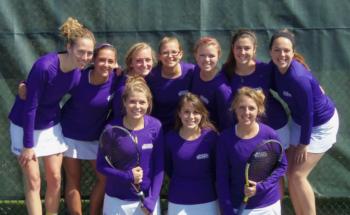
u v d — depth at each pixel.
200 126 4.20
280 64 4.12
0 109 4.95
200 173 4.16
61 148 4.45
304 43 4.92
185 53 4.92
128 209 4.15
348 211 5.26
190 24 4.91
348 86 4.93
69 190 4.65
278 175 4.10
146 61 4.29
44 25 4.91
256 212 4.08
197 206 4.15
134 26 4.92
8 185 5.03
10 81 4.93
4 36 4.90
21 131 4.36
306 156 4.34
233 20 4.91
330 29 4.90
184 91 4.35
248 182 4.00
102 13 4.91
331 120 4.43
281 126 4.44
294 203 4.49
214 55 4.15
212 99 4.28
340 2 4.89
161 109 4.42
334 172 5.02
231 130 4.12
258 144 4.06
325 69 4.93
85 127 4.48
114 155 4.16
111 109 4.45
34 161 4.31
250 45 4.16
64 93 4.28
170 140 4.21
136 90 4.08
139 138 4.16
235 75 4.32
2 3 4.89
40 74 4.11
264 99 4.11
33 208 4.35
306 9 4.90
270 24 4.91
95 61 4.30
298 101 4.21
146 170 4.18
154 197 4.12
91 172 5.14
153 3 4.91
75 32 4.06
